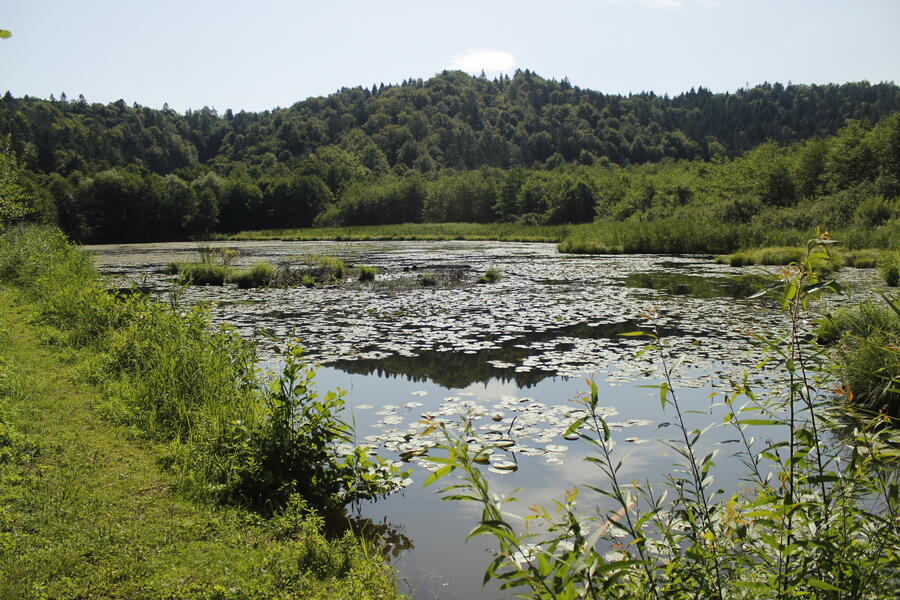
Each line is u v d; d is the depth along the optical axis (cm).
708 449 488
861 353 533
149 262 2742
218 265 1947
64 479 364
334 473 424
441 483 441
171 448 429
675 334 966
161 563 289
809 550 203
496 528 165
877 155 4238
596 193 6319
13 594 251
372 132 14038
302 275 1841
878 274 1736
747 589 207
